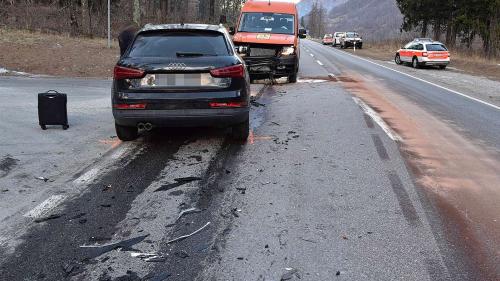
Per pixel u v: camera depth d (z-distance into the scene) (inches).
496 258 149.0
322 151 268.1
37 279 133.9
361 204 190.1
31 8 1205.7
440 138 313.6
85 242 155.4
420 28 2124.8
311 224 170.6
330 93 515.8
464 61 1226.6
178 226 167.6
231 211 180.9
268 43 561.9
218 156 254.5
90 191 199.8
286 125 338.3
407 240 159.8
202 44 263.9
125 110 249.0
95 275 136.1
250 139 292.5
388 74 829.2
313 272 139.0
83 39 945.5
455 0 1653.5
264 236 160.7
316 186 209.8
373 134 316.2
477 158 265.7
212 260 144.9
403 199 196.5
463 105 474.9
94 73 651.5
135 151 262.4
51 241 155.6
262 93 506.0
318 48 1967.3
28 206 183.0
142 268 140.1
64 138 287.4
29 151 257.9
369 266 142.9
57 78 597.0
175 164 239.1
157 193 198.4
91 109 382.3
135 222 170.4
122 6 1520.7
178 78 248.7
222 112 251.0
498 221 177.0
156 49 260.4
